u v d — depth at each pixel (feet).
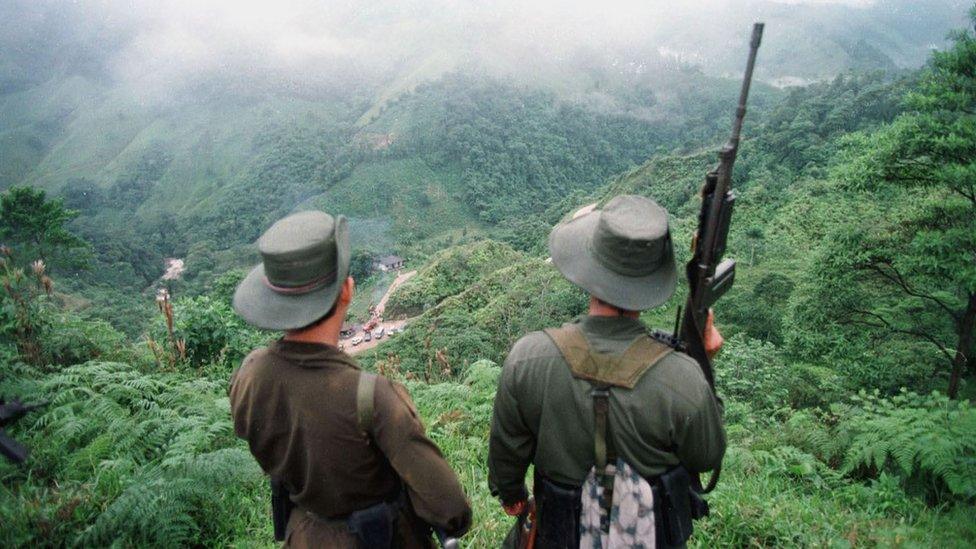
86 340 19.51
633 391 5.27
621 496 5.29
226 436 13.88
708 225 5.72
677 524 5.45
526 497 6.63
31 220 147.84
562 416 5.45
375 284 360.69
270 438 5.66
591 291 5.53
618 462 5.34
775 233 179.63
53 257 153.48
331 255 5.45
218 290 92.63
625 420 5.26
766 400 38.86
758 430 21.29
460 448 13.82
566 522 5.55
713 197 5.63
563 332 5.72
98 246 486.38
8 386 13.87
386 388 5.49
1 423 6.69
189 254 552.00
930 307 52.31
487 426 15.29
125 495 9.43
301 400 5.42
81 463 11.59
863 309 53.01
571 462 5.50
